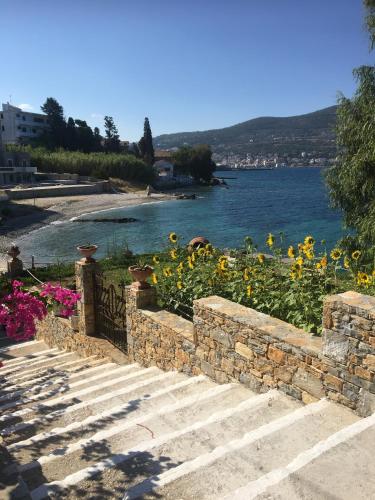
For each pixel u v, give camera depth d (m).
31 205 51.28
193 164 102.38
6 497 2.92
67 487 2.96
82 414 4.68
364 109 12.77
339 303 3.65
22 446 3.86
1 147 71.56
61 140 99.00
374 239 12.05
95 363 7.71
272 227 41.94
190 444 3.45
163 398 4.80
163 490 2.71
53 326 10.48
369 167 12.39
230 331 4.95
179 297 7.09
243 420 3.82
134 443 3.68
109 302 8.29
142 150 108.75
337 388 3.76
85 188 66.38
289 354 4.21
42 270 19.50
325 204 60.94
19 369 8.26
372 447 2.86
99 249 32.75
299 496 2.42
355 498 2.40
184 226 43.31
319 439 3.27
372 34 12.70
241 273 6.90
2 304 5.25
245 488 2.49
